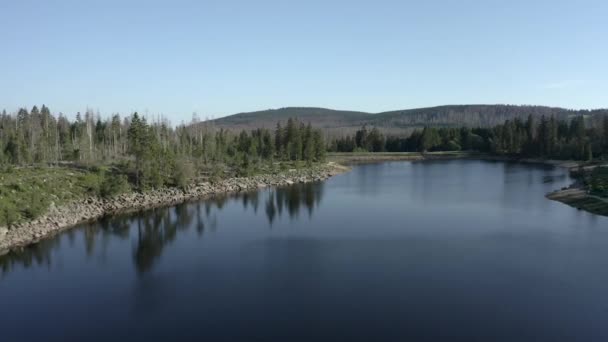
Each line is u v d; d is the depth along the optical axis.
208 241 60.03
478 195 95.12
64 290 43.12
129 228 68.44
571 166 151.00
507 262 49.03
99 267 49.72
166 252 55.09
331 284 43.41
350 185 116.94
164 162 102.94
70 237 62.84
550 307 37.66
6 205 64.25
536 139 188.00
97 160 111.12
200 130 165.25
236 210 82.56
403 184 116.75
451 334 33.41
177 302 39.84
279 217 75.50
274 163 149.38
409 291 41.25
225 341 33.03
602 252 52.06
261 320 36.09
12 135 111.19
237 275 46.41
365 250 54.28
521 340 32.50
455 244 56.28
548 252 52.34
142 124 101.12
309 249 55.16
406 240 58.59
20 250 56.62
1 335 34.41
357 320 35.78
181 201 93.06
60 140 139.62
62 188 80.94
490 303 38.56
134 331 34.75
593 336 32.97
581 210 76.88
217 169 117.75
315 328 34.56
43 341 33.50
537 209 78.31
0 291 43.09
